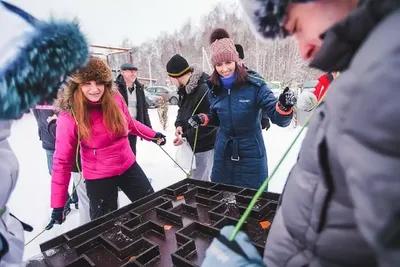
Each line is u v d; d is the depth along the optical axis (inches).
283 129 175.5
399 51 8.4
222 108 59.6
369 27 10.6
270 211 36.2
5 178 18.6
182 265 27.1
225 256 15.4
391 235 8.2
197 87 73.1
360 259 12.1
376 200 8.4
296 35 15.3
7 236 19.8
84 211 72.1
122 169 56.9
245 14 15.8
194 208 38.2
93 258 30.4
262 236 31.1
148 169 127.0
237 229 16.5
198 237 32.5
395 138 8.0
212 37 62.6
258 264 15.1
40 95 18.8
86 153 53.7
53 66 18.8
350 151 9.5
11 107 17.2
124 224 35.9
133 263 27.5
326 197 12.6
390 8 9.8
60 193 47.3
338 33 11.6
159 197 43.2
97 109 51.8
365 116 8.8
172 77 75.3
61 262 30.1
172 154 150.0
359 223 9.3
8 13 17.3
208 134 75.6
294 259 15.3
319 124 13.1
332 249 12.8
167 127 231.0
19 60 17.1
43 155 158.9
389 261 8.5
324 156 12.2
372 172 8.5
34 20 18.6
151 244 30.2
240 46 76.9
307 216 14.0
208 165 79.4
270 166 110.7
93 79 46.8
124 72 105.0
